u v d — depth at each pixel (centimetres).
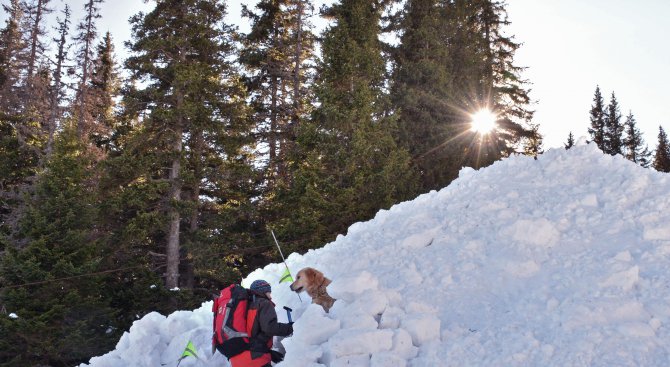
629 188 795
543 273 659
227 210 2166
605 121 4547
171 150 2116
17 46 3541
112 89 3434
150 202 2159
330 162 1964
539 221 736
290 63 2642
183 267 2445
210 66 2214
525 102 3078
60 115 2870
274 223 2058
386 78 2486
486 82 2792
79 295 1703
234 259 2262
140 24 2223
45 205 1802
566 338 525
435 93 2375
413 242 802
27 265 1653
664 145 4762
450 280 684
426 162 2239
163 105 2147
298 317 692
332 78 2069
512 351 521
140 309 1938
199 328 757
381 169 1973
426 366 529
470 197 920
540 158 1002
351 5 2186
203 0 2255
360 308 602
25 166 2539
